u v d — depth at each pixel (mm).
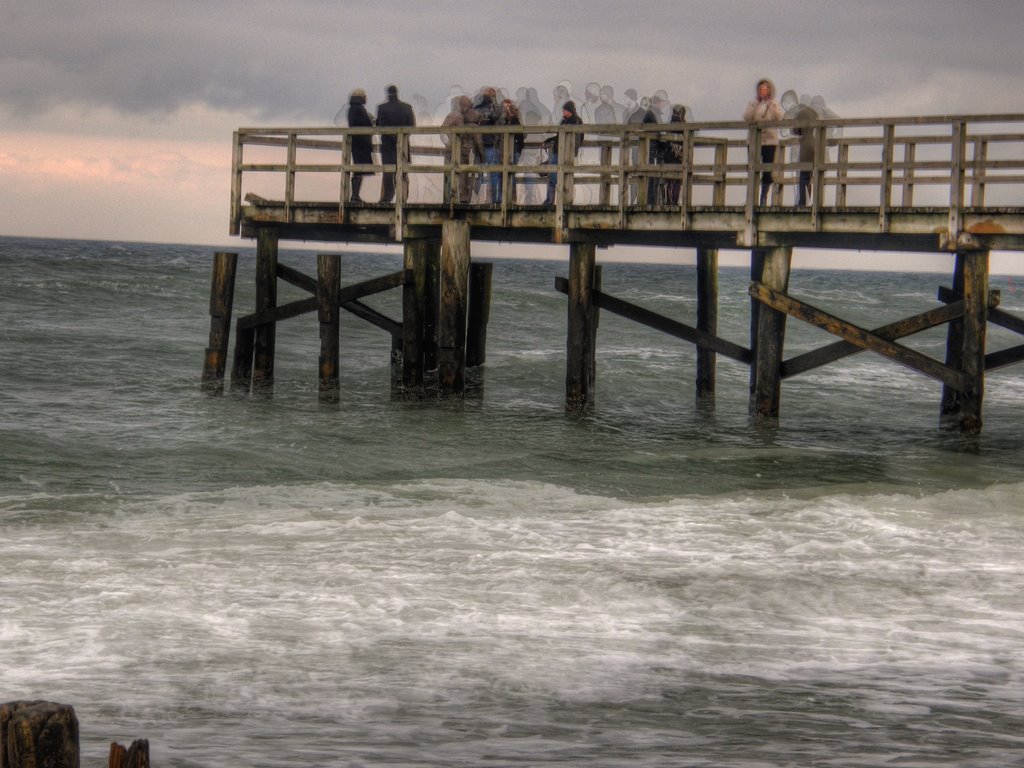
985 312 34062
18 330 60375
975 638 15422
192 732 11383
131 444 33125
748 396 48031
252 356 45094
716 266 44406
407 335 43250
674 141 38344
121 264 106688
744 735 11398
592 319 41219
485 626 15641
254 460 31438
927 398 49656
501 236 40906
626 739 11250
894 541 21188
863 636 15492
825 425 41438
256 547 20281
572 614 16344
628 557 19750
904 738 11367
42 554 19453
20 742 6863
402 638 15008
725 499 26406
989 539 21469
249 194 41906
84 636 14797
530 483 27891
